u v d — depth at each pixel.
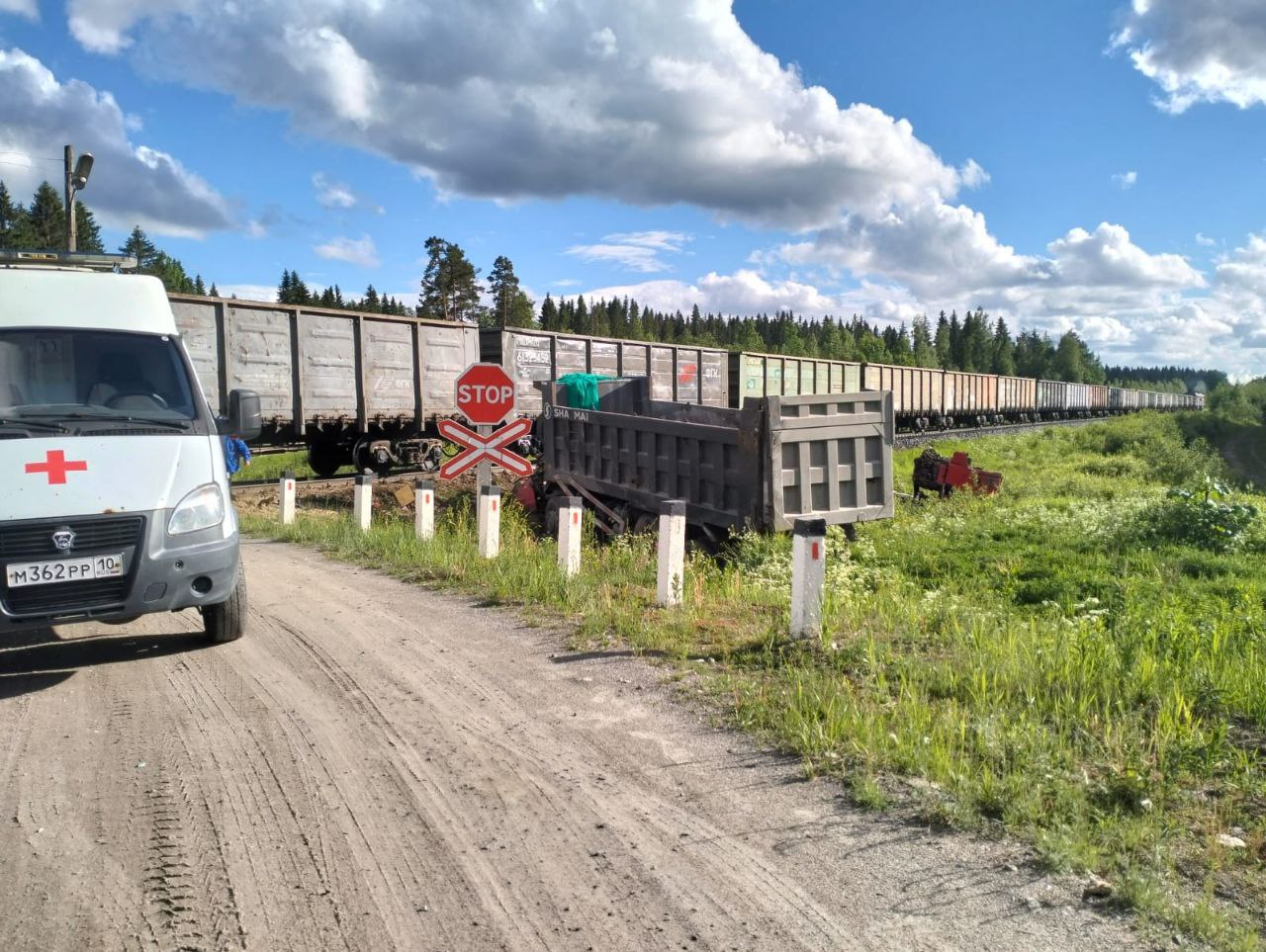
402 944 2.69
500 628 6.54
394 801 3.66
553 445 13.39
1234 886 3.00
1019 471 24.14
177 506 5.30
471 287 79.88
